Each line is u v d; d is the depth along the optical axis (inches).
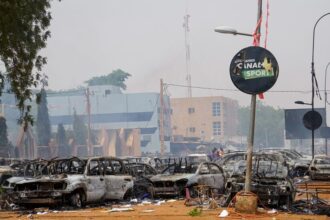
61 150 5782.5
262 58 900.6
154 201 1247.5
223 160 1764.3
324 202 1034.1
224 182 1366.9
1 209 1168.2
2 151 4411.9
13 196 1088.2
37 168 1315.2
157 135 6825.8
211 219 860.6
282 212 945.5
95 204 1190.9
